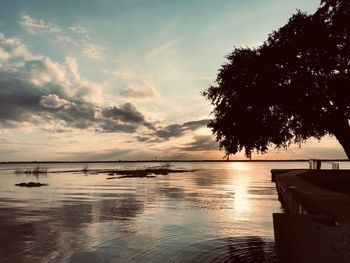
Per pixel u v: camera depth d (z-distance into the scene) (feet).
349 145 84.48
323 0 83.51
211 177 284.41
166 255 46.78
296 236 29.58
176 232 62.64
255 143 93.25
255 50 91.45
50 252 49.47
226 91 91.45
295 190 68.39
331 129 85.46
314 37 80.94
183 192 146.92
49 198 124.26
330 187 78.69
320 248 26.07
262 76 86.02
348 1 79.51
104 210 92.63
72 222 73.56
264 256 45.14
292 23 87.10
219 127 91.71
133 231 63.82
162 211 90.12
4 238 57.93
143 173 350.64
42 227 68.08
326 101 82.33
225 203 107.34
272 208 95.40
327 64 80.23
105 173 358.84
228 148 93.04
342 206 47.96
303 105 84.43
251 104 86.74
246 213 86.17
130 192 147.33
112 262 44.45
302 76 81.87
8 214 85.30
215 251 48.21
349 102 79.66
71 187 174.50
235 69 89.30
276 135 89.92
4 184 198.59
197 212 88.28
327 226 35.63
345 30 80.23
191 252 47.96
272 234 60.34
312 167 174.81
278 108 89.86
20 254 48.49
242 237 57.82
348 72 80.79
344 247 27.55
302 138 96.32
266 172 414.82
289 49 83.10
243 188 167.94
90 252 49.29
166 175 315.99
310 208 45.80
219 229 65.41
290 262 22.97
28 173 361.71
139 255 47.34
